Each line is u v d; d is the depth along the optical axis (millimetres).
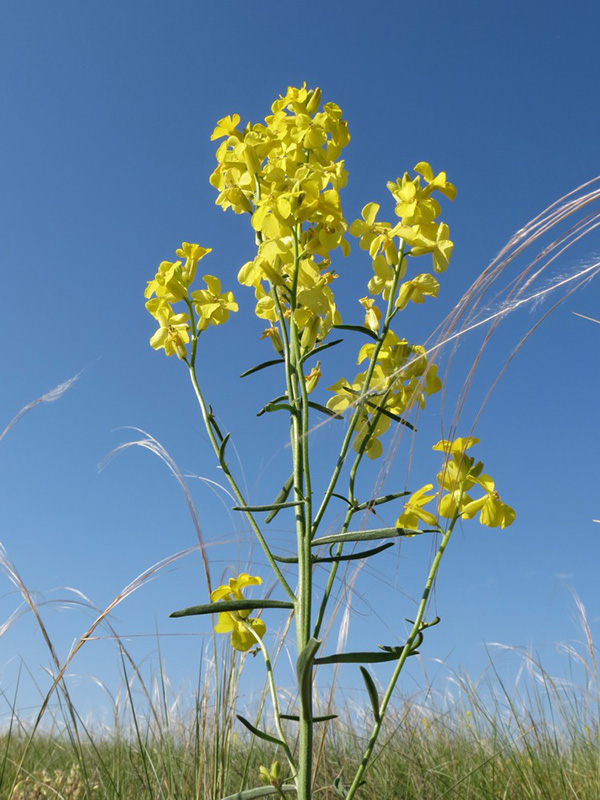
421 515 270
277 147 285
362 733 580
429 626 253
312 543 256
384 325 274
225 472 272
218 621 292
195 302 297
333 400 287
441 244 273
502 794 469
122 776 424
